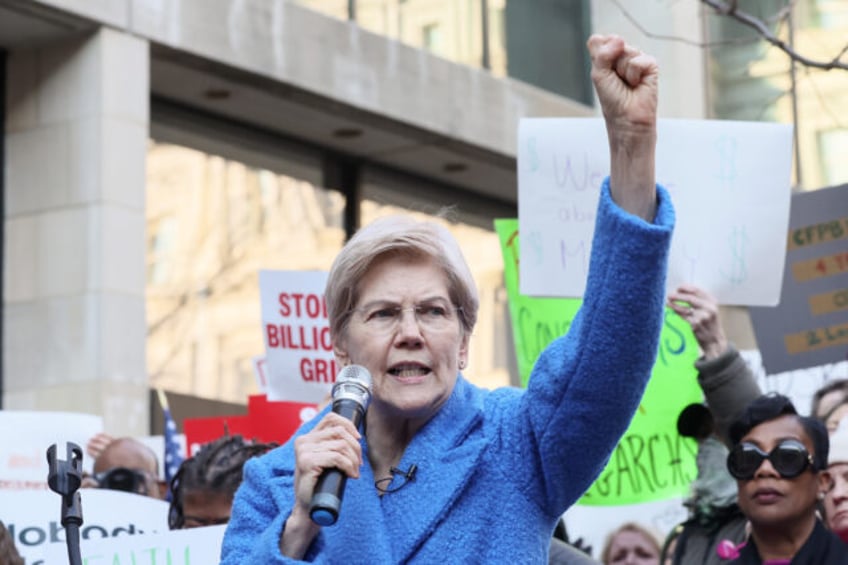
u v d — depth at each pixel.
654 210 5.65
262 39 23.33
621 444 11.60
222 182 24.30
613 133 5.64
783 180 10.85
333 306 6.02
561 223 10.46
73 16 20.92
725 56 25.61
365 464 5.91
